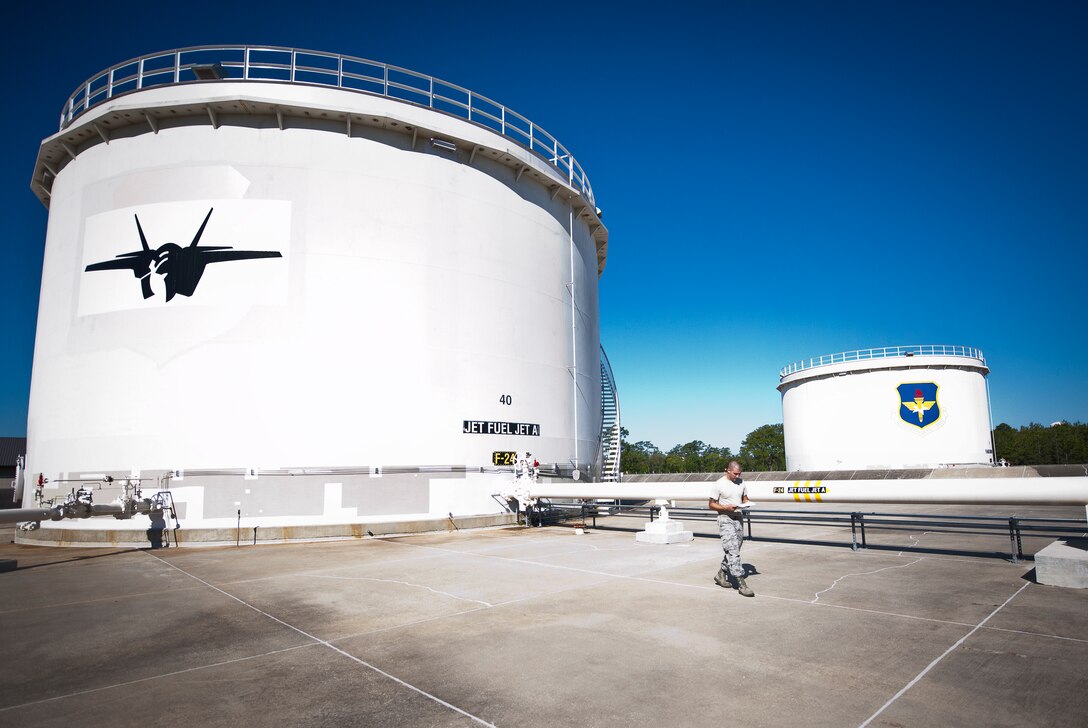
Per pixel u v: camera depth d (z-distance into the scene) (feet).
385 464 58.49
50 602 29.63
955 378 143.33
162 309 57.11
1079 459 237.66
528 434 69.51
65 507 48.42
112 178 61.26
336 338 58.39
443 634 22.50
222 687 17.53
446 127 66.49
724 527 28.99
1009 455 268.82
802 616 23.95
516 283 71.05
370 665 19.24
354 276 59.88
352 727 14.70
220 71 65.62
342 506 56.24
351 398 58.08
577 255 84.33
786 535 51.70
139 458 55.21
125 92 62.44
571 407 77.92
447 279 64.69
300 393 56.65
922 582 30.17
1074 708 14.88
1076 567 27.96
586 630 22.54
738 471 29.45
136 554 47.83
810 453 158.71
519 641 21.39
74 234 63.26
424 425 60.90
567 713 15.28
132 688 17.58
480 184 69.00
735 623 23.09
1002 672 17.38
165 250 58.08
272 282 57.57
